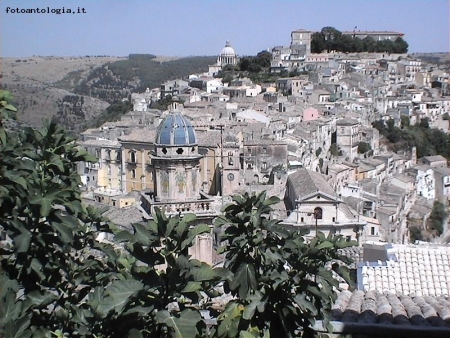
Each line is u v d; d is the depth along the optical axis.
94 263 17.86
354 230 82.88
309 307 15.77
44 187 15.62
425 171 165.50
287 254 16.38
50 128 18.05
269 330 16.20
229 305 16.47
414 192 155.38
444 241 138.75
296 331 17.72
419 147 196.50
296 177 91.75
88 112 192.38
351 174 140.00
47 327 15.53
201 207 40.59
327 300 16.58
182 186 42.25
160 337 15.58
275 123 154.62
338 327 19.48
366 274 33.31
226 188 105.69
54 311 16.67
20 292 18.84
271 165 116.38
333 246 17.05
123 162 121.50
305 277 16.73
